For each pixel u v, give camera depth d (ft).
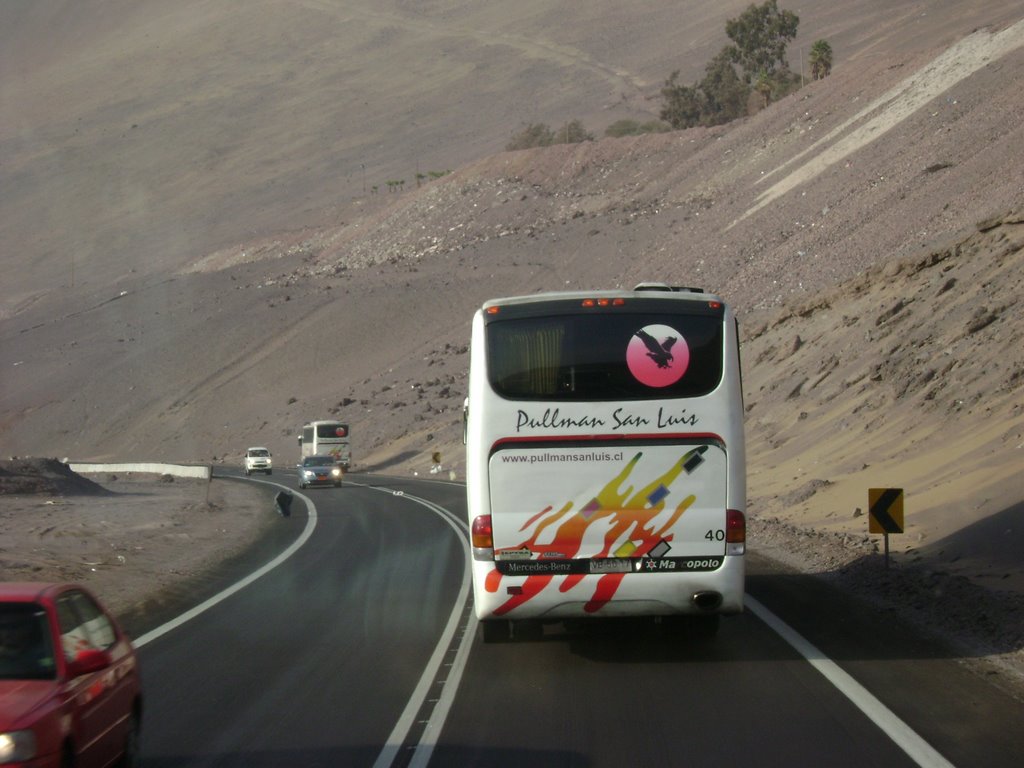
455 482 373.20
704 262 571.28
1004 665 76.48
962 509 135.33
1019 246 237.04
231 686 78.33
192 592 129.70
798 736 61.41
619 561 82.99
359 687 77.05
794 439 234.99
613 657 84.64
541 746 61.11
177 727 67.41
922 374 209.77
